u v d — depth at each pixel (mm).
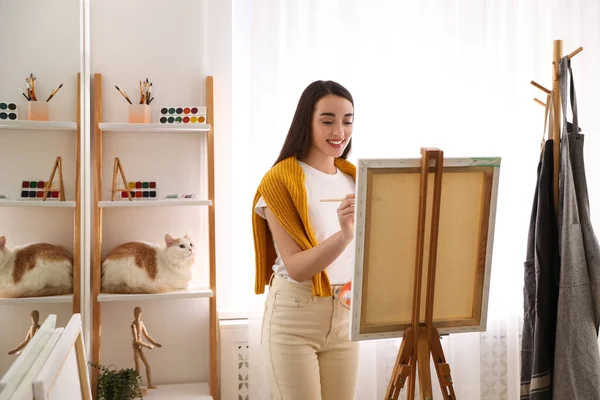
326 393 2016
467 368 2943
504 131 2949
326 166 2057
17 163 2316
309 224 1918
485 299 1747
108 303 2754
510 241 2984
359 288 1651
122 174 2662
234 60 2912
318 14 2818
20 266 2250
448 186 1665
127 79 2721
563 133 2168
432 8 2908
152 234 2775
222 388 2824
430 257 1645
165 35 2746
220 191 2893
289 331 1925
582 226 2197
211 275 2709
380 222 1633
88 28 2617
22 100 2322
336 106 1959
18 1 2322
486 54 2928
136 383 2559
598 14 3045
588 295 2176
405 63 2916
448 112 2918
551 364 2211
